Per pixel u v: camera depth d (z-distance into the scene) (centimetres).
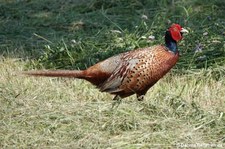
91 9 2511
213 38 2103
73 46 2131
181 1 2466
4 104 1645
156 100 1673
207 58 1988
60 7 2538
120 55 1667
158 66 1638
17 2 2592
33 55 2136
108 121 1554
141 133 1519
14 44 2234
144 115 1580
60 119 1562
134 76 1634
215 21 2280
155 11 2441
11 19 2459
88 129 1534
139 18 2378
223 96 1753
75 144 1480
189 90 1783
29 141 1495
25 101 1662
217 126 1552
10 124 1554
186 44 2080
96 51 2094
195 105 1630
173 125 1548
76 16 2450
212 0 2458
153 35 2175
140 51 1650
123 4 2511
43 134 1523
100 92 1759
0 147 1477
